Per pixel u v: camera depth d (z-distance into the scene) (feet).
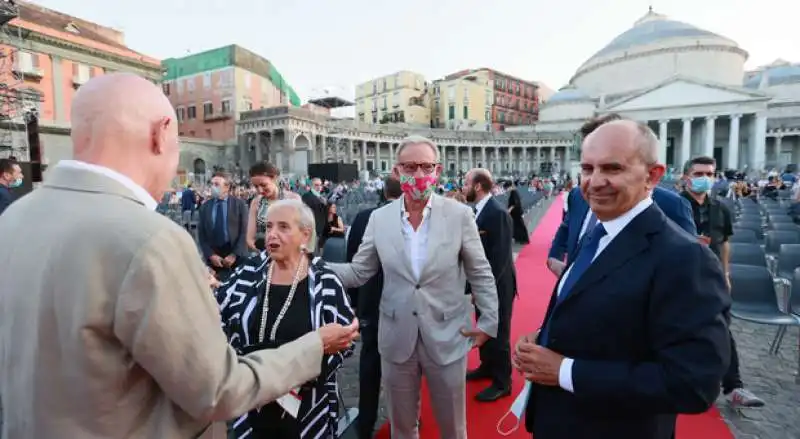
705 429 11.19
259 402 4.32
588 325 5.38
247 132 146.10
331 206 21.93
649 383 4.79
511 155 209.77
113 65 113.09
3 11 61.11
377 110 263.08
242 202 18.35
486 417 11.77
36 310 3.59
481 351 13.94
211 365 3.85
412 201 8.95
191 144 132.46
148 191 4.38
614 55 220.02
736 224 32.22
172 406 4.03
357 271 9.57
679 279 4.86
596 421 5.43
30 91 76.54
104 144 4.03
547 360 5.56
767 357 15.96
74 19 116.57
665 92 174.70
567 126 218.18
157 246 3.66
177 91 162.71
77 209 3.76
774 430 11.23
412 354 8.69
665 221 5.44
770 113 190.29
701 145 182.70
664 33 212.84
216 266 17.70
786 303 19.71
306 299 8.04
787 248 20.88
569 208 11.69
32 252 3.72
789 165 158.40
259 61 164.86
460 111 238.89
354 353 17.19
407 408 9.01
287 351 4.88
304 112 141.79
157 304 3.55
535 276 27.53
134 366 3.77
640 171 5.27
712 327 4.68
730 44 202.80
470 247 9.04
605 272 5.39
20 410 3.70
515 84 274.77
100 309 3.52
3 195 17.71
